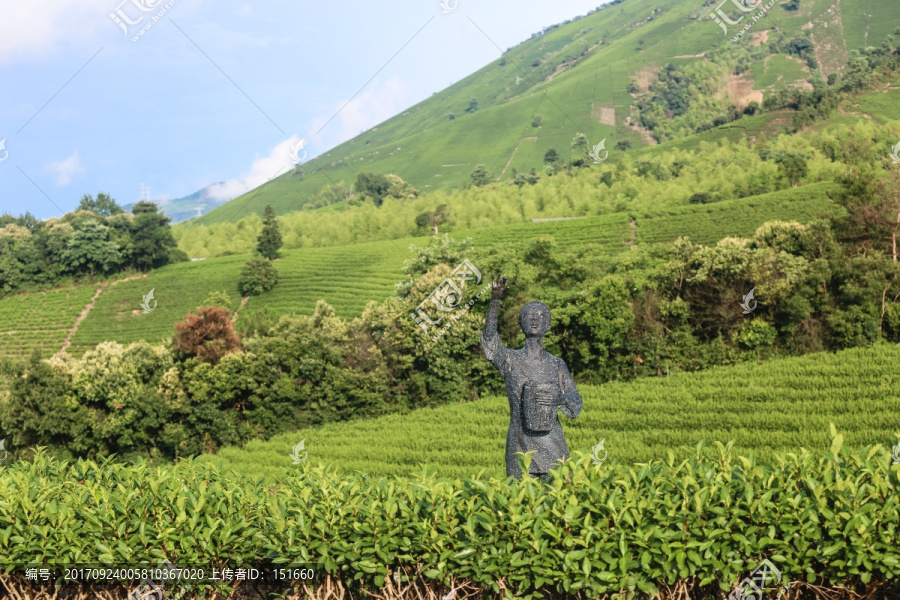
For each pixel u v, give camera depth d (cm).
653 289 3847
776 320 3591
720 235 5716
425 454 2905
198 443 3834
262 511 705
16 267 7238
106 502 714
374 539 641
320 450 3139
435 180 12838
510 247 4338
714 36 13938
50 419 3669
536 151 12694
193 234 9275
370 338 4056
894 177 4128
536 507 623
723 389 3034
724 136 9344
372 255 7044
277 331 4197
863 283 3456
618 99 13225
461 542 623
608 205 7356
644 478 655
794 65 11494
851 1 12506
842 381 2912
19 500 725
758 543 586
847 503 575
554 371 852
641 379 3459
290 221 9488
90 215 7844
